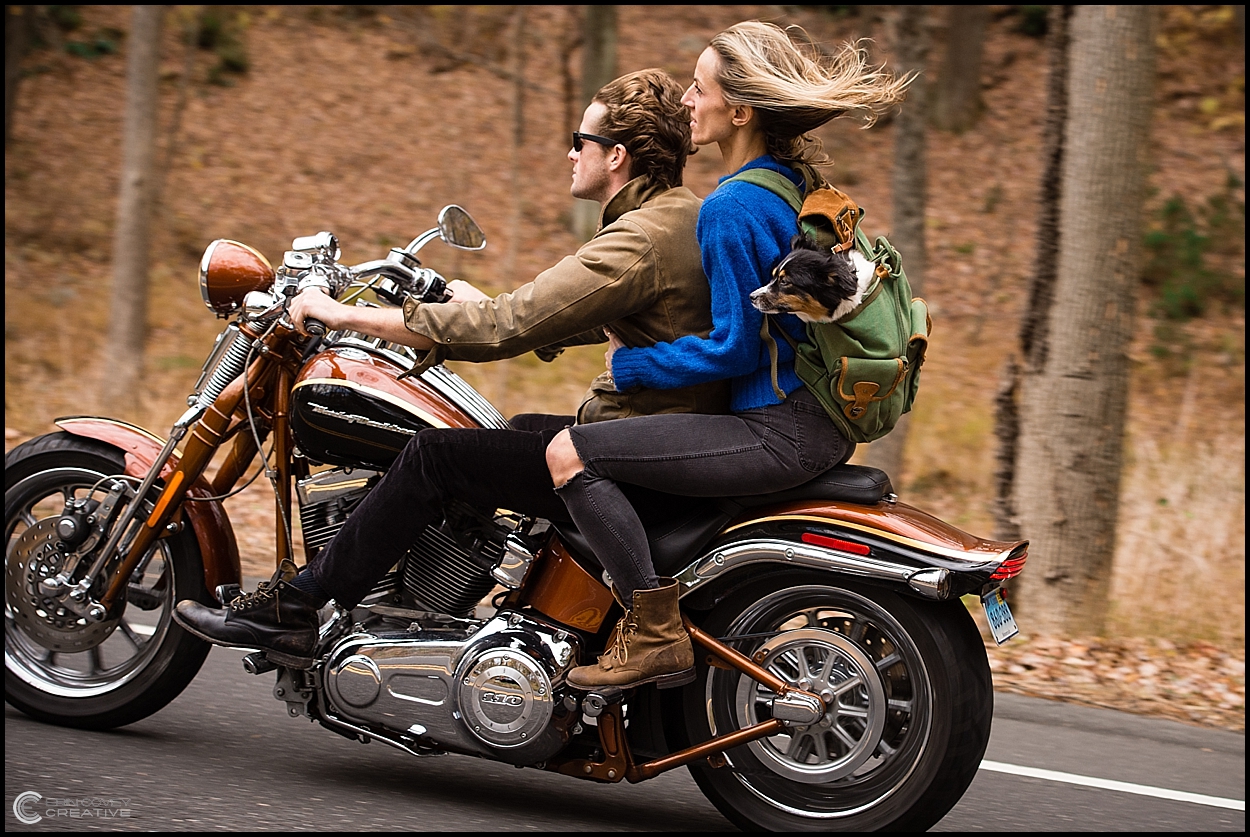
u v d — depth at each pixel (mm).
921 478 38281
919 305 13375
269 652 13602
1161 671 22562
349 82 76312
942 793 12828
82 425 15430
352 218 61938
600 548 12828
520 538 13852
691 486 12781
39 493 15406
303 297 13359
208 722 16031
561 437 12867
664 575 13156
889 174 69312
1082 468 24953
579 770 13445
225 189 63594
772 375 12617
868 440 12922
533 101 75062
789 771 13352
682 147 13680
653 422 12828
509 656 13086
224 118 71250
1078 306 24984
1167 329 53688
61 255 56906
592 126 13664
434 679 13289
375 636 13633
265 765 14617
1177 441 39531
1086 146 24938
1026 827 14516
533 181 67062
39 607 15219
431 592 13766
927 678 12781
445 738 13352
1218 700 21156
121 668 15352
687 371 12633
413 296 14414
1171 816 15172
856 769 13109
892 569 12555
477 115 73500
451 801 14039
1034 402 25469
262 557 24500
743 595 13391
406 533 13391
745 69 12820
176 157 66000
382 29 82188
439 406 13961
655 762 13289
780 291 12023
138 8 40312
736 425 12812
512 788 14828
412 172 67250
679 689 13602
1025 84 81438
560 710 13078
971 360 50281
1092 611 25016
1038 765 16812
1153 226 60531
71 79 74812
